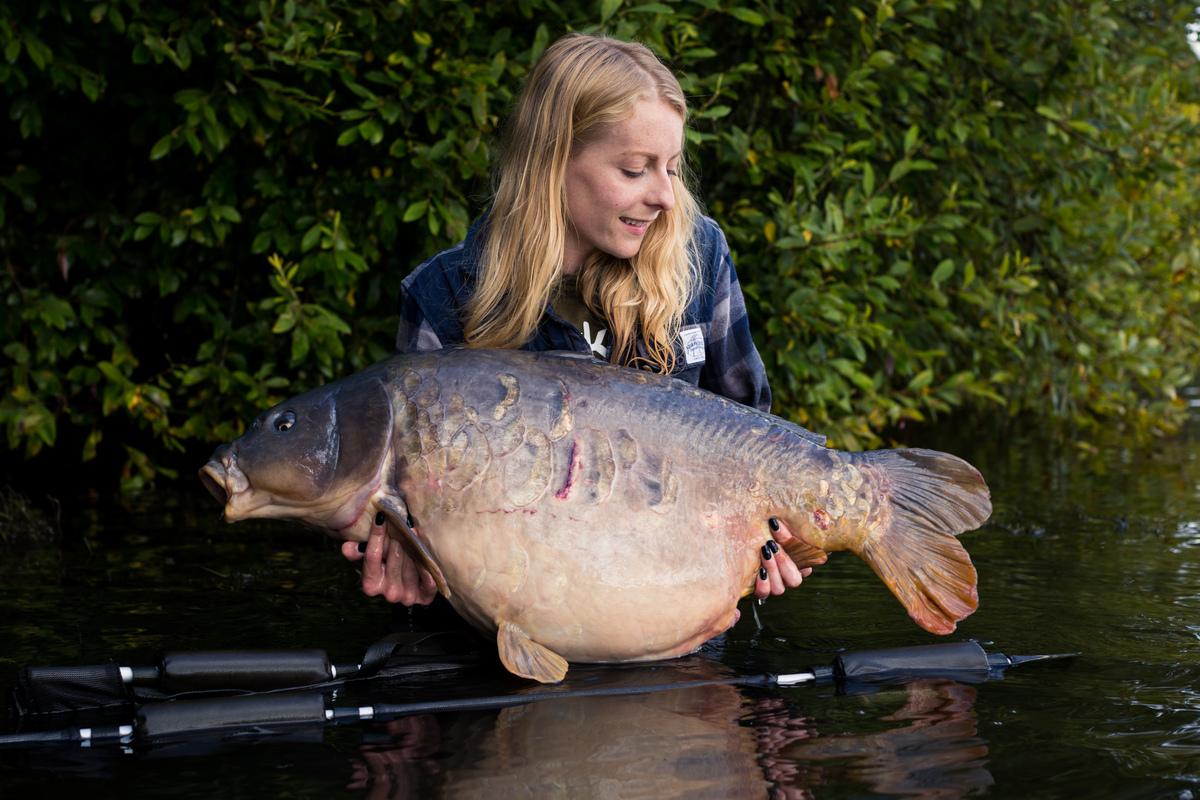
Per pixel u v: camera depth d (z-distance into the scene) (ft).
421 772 5.62
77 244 16.53
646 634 7.46
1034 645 7.95
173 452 20.04
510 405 7.47
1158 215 21.27
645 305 8.84
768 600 9.77
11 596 10.16
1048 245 20.59
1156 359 21.91
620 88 8.13
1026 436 24.23
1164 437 23.68
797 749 5.85
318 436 7.58
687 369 9.43
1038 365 21.68
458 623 8.53
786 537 7.79
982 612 9.00
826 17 17.88
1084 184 20.15
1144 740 5.89
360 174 16.75
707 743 5.98
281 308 15.31
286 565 11.73
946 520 7.71
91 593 10.30
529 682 7.42
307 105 14.66
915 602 7.67
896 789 5.25
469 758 5.82
